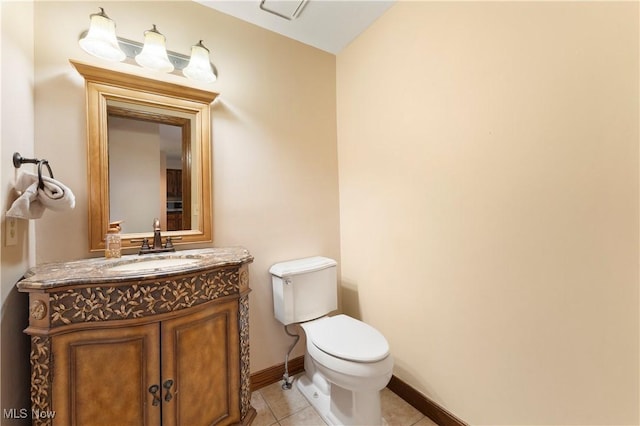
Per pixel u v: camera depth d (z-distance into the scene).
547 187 1.05
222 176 1.67
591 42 0.93
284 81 1.91
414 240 1.59
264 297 1.81
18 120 1.07
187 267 1.12
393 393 1.70
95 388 0.99
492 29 1.20
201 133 1.59
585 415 0.97
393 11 1.68
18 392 1.02
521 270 1.13
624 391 0.89
